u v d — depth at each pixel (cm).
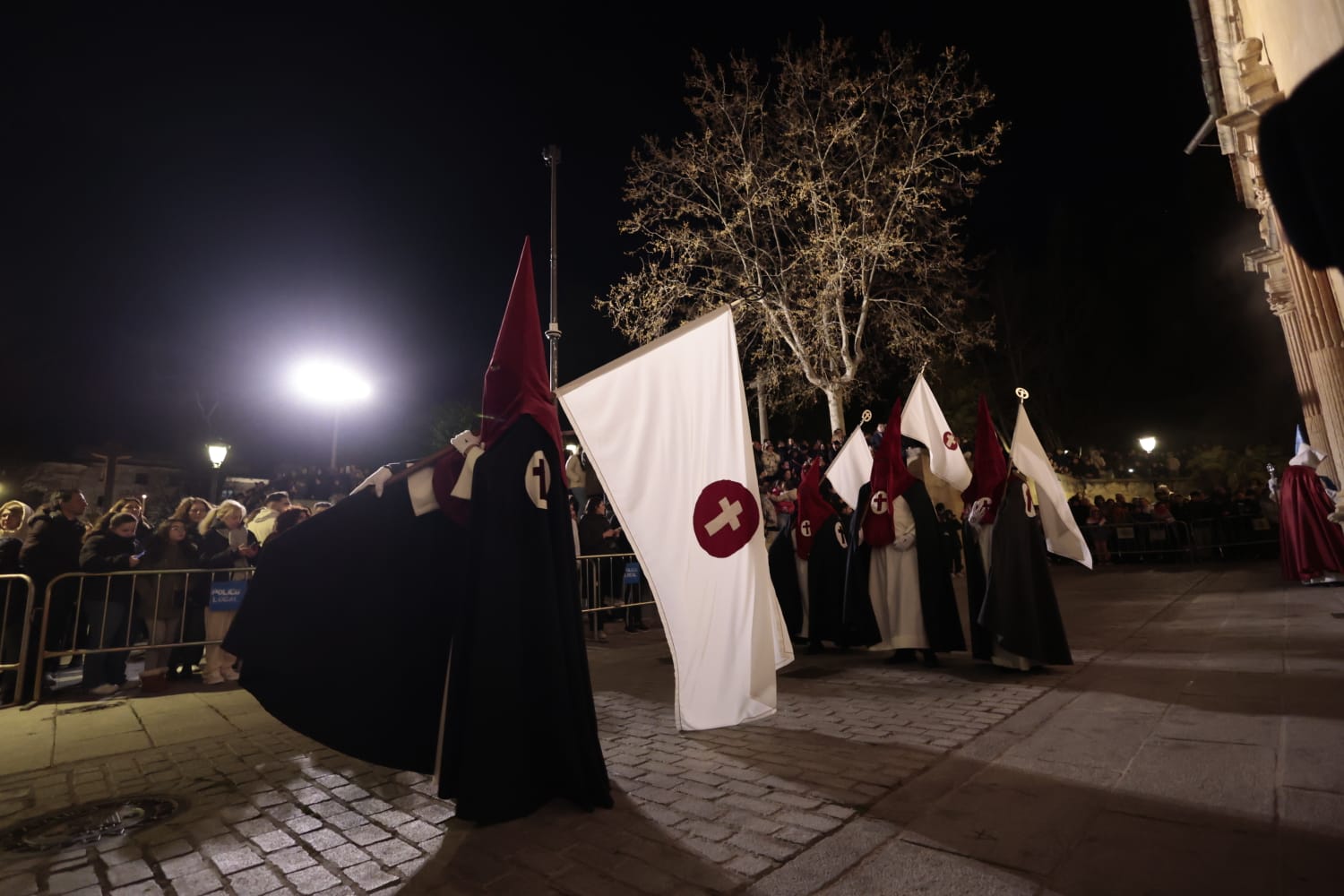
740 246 2022
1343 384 888
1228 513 1780
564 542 370
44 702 656
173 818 349
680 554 468
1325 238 79
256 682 352
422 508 378
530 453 365
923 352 2056
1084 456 2673
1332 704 427
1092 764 360
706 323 496
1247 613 834
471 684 332
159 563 750
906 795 336
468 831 320
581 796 335
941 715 481
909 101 1875
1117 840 272
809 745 426
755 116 1997
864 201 1884
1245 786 314
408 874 281
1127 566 1777
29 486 2602
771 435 2784
